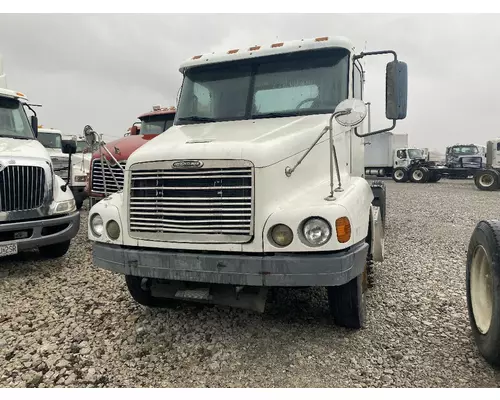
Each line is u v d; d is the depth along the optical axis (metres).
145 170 3.64
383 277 5.70
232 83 4.98
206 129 4.40
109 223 3.84
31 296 5.06
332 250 3.20
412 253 7.17
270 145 3.46
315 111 4.53
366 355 3.55
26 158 5.99
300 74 4.73
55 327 4.19
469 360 3.44
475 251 3.58
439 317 4.31
